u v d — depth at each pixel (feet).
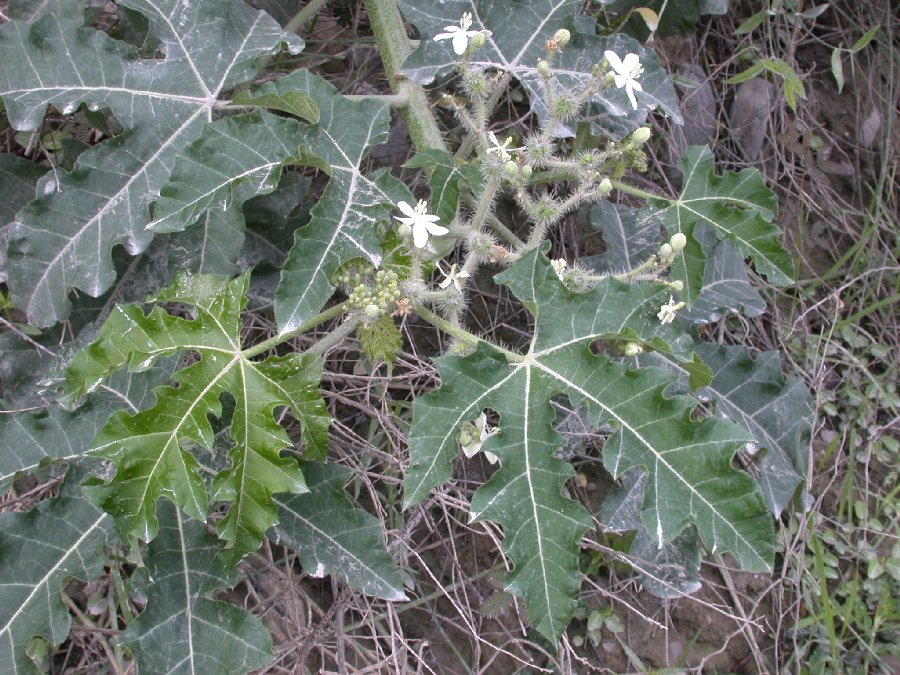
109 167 1.08
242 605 1.32
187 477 0.94
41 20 1.08
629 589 1.58
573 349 1.04
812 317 1.89
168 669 0.99
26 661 0.98
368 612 1.27
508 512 0.98
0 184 1.19
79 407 1.08
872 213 1.97
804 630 1.67
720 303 1.46
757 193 1.26
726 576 1.63
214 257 1.15
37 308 1.05
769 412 1.45
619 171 1.30
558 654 1.47
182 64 1.14
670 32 1.59
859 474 1.82
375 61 1.55
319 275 1.01
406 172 1.52
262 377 1.00
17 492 1.26
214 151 1.03
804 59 2.01
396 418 1.34
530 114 1.63
